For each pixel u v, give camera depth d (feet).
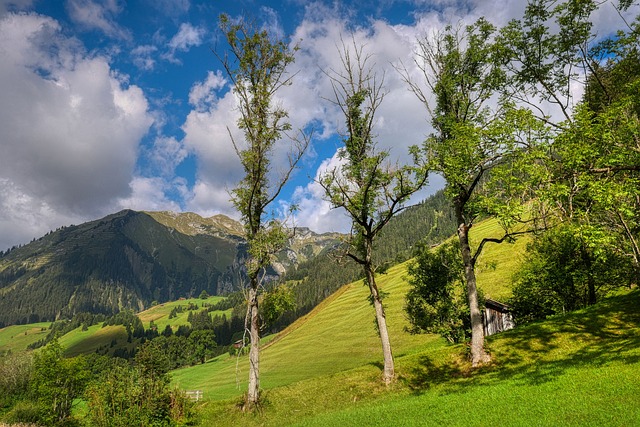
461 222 101.81
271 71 114.01
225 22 108.68
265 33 111.65
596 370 68.64
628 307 106.01
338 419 78.33
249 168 109.19
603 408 52.34
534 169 67.26
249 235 109.81
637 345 77.56
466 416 61.21
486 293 221.46
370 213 103.14
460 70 101.81
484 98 98.27
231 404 105.60
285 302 104.73
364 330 315.58
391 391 95.35
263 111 110.22
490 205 74.64
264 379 257.14
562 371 73.77
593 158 68.64
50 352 177.78
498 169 72.33
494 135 74.74
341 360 254.06
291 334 418.92
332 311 439.22
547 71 96.94
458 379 90.58
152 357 102.58
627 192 65.36
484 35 97.96
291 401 102.37
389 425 66.33
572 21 91.30
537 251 146.92
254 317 106.01
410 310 154.92
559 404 57.21
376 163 100.37
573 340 94.27
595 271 124.77
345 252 110.52
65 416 171.73
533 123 70.95
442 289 144.87
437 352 109.19
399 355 199.41
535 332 103.96
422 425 62.13
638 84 73.15
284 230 107.65
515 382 74.54
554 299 145.48
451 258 144.97
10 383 231.09
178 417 98.07
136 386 99.04
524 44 96.58
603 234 64.85
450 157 86.58
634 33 84.79
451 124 95.20
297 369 266.16
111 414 93.76
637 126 71.56
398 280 414.62
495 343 102.58
